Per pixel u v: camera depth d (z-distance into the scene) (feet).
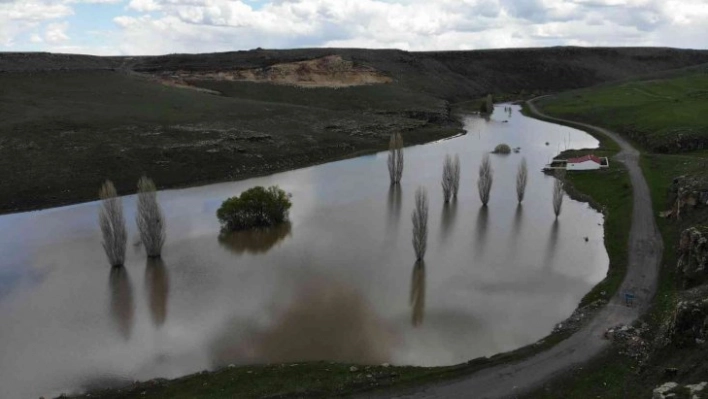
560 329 135.13
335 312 150.92
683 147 323.78
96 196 264.72
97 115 368.89
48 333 143.74
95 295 164.25
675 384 97.71
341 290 164.14
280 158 343.05
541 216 231.30
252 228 219.20
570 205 247.09
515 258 186.39
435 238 205.87
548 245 197.77
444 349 131.75
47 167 280.10
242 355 131.44
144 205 187.01
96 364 129.59
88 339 140.36
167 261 187.93
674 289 147.33
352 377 115.96
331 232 214.69
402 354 130.11
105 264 186.91
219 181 300.20
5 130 316.19
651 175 264.72
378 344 134.41
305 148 366.22
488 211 238.48
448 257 187.73
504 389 110.42
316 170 328.90
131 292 165.78
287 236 210.18
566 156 340.18
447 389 110.93
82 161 290.97
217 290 165.78
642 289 151.64
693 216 182.91
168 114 399.85
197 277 175.22
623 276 160.15
